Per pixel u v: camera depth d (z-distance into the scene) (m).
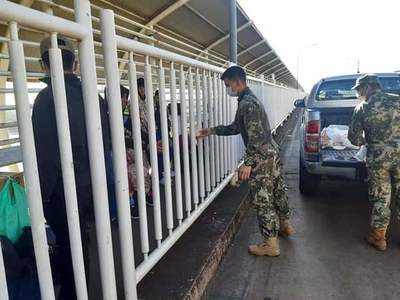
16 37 1.38
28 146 1.46
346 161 4.95
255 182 3.69
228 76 3.61
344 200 5.68
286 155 10.09
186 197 3.40
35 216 1.51
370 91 3.85
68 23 1.66
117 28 4.03
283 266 3.58
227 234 3.92
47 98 1.97
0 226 1.81
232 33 6.30
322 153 5.13
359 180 4.99
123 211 2.17
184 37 8.48
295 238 4.26
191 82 3.51
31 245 1.84
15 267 1.72
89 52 1.82
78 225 1.78
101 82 5.29
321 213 5.11
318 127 5.10
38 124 1.96
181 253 3.30
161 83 2.80
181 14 7.06
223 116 4.72
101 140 1.92
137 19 6.29
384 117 3.67
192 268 3.01
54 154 1.98
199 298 2.86
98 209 1.94
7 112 4.77
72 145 2.02
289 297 3.04
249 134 3.48
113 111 2.09
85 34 1.79
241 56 13.27
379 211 3.81
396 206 3.86
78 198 2.10
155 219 2.73
